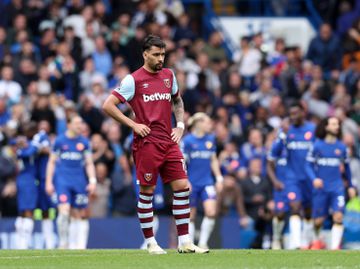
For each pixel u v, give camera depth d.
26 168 59.84
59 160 57.16
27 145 59.50
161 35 81.81
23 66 75.06
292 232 56.56
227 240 63.28
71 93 76.31
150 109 37.66
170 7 92.88
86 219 58.28
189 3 95.56
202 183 58.31
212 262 34.47
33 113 68.56
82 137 57.47
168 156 37.94
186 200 38.47
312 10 97.00
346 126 75.50
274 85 81.00
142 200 38.28
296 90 81.19
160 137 37.72
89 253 40.34
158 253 38.31
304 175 57.00
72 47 79.06
